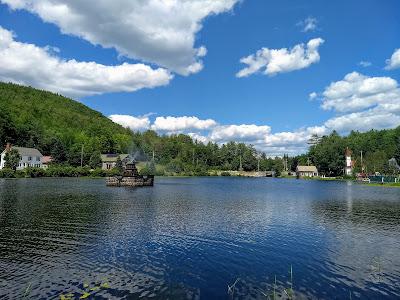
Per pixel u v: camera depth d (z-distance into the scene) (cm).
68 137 18912
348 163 18988
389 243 2359
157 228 2731
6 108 17975
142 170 14950
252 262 1903
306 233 2669
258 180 15288
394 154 15875
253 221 3186
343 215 3656
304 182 13512
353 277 1691
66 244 2166
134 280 1578
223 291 1488
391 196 6216
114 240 2295
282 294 1471
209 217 3378
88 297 1371
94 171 12300
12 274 1614
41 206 3794
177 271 1722
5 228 2606
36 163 14412
